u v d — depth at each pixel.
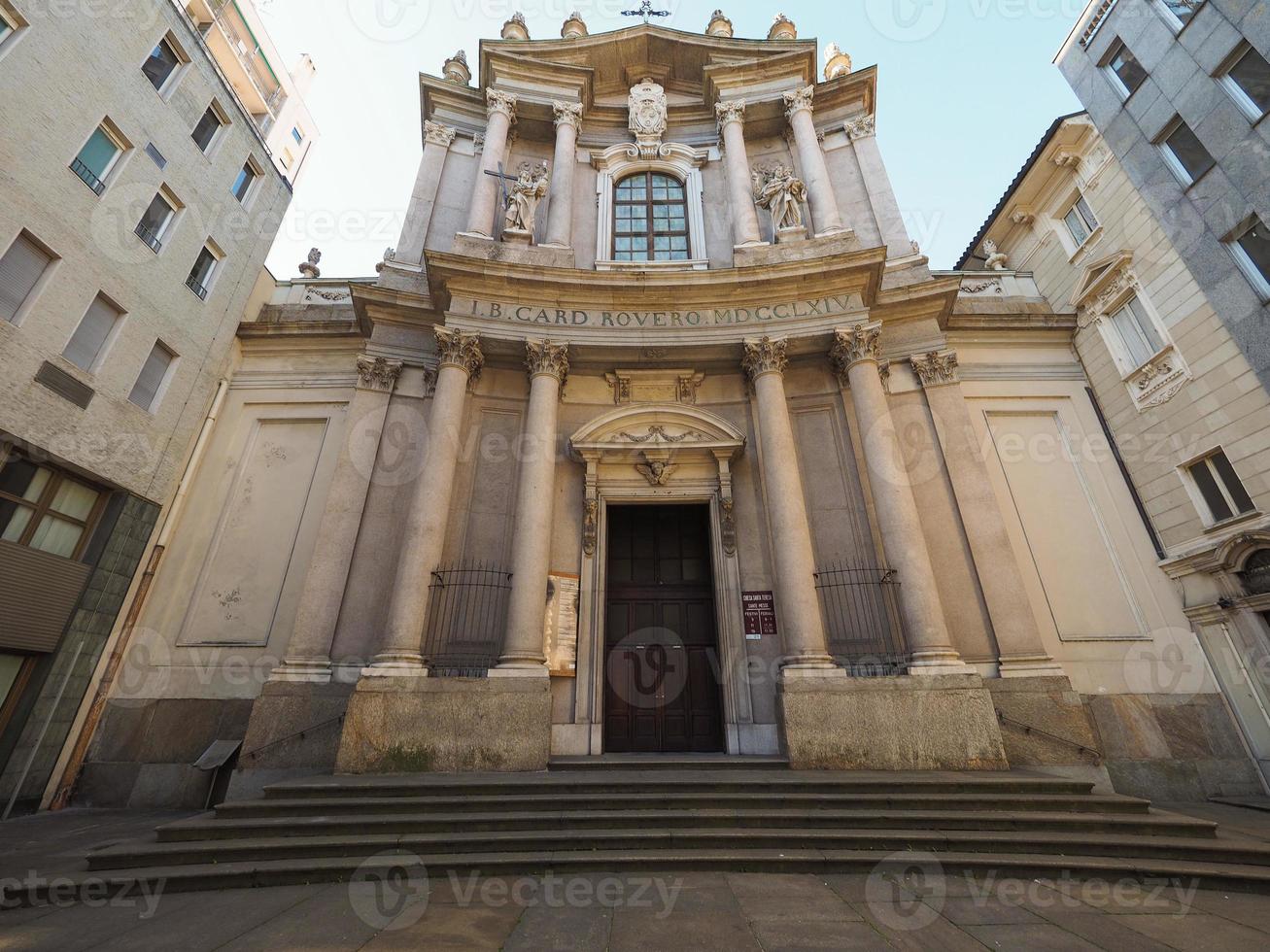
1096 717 9.07
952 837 5.49
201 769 8.61
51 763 8.47
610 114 15.05
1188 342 9.73
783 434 9.97
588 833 5.55
